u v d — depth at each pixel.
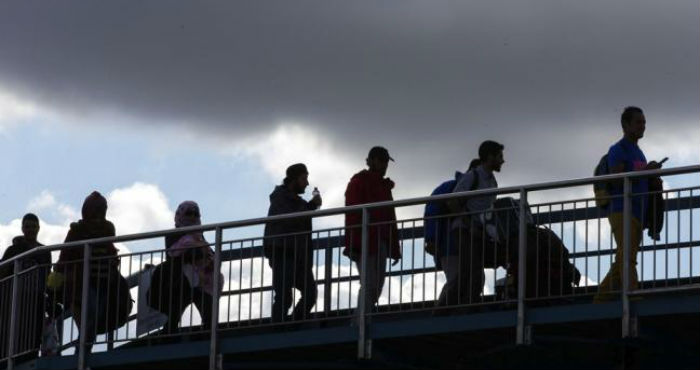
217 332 27.44
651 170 25.27
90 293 28.56
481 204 26.41
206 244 27.70
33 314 28.95
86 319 28.27
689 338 25.97
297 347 26.92
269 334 27.12
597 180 25.61
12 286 29.52
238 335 27.56
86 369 28.20
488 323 25.75
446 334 26.22
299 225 27.70
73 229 28.94
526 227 25.78
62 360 28.52
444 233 26.47
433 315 26.52
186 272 27.83
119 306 28.20
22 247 30.23
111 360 28.12
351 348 27.20
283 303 27.12
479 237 26.22
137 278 29.64
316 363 26.97
